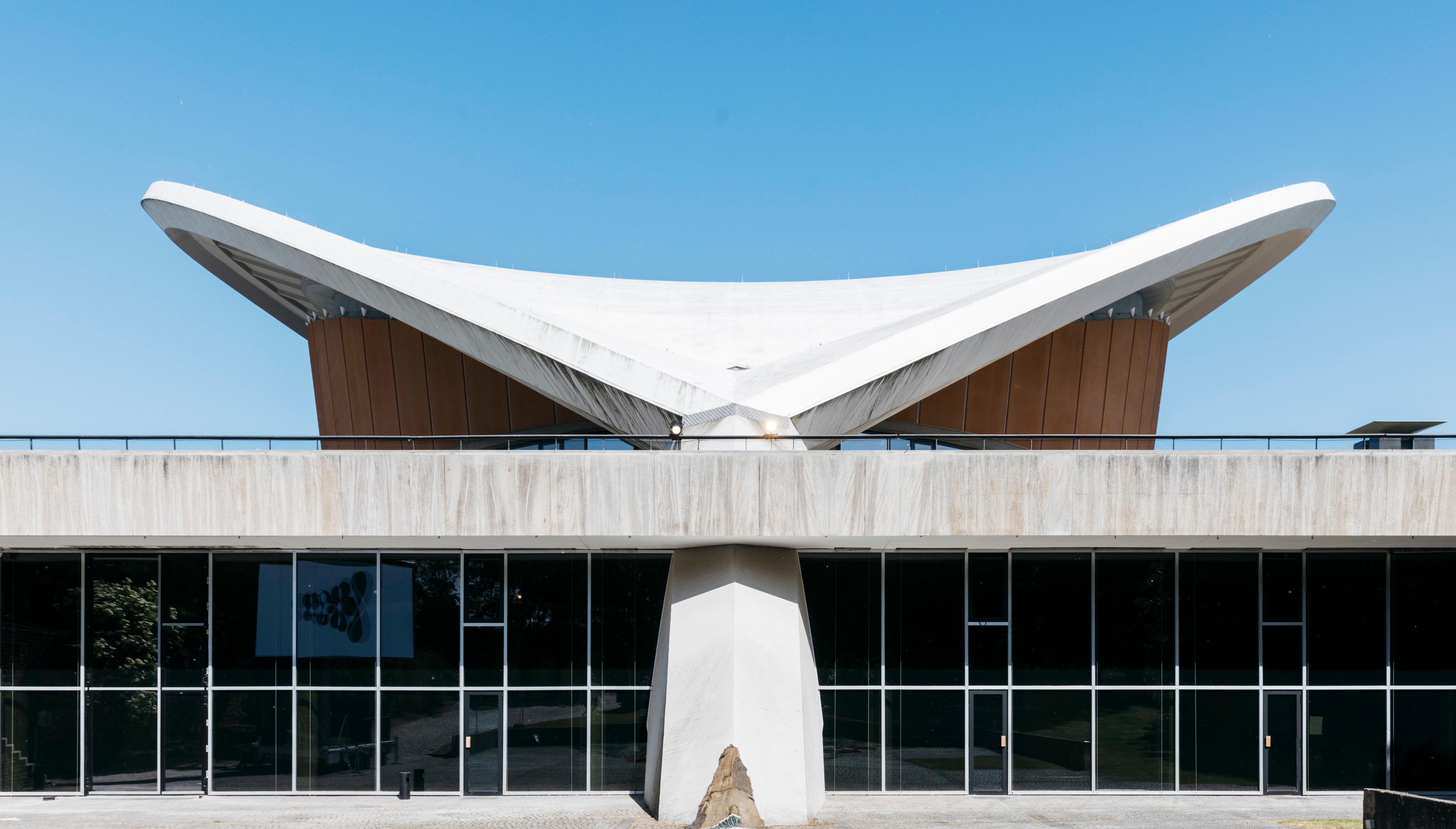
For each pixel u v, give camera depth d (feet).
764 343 86.48
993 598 61.98
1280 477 54.19
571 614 62.39
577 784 61.46
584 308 92.58
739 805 49.03
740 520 53.72
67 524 55.42
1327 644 61.77
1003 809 55.88
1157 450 54.60
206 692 62.39
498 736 61.93
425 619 62.59
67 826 52.08
